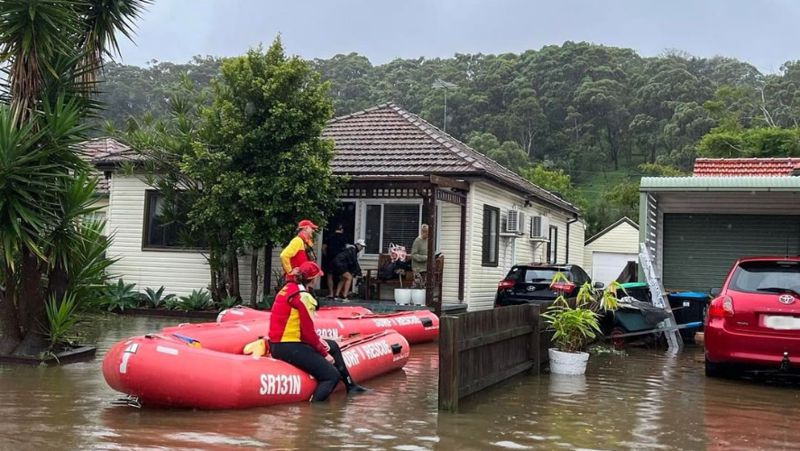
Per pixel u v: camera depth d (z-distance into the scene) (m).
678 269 16.03
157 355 6.22
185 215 16.59
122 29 9.95
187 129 16.03
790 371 8.83
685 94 66.12
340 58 79.06
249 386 6.40
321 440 5.36
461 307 15.56
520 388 7.89
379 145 17.61
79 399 6.69
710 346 8.48
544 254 22.27
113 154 17.67
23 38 8.59
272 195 14.48
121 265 17.58
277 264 16.91
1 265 8.93
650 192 13.59
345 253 14.90
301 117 14.53
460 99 68.75
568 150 66.88
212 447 5.09
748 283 8.39
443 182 14.62
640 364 10.12
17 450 4.89
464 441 5.45
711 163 19.88
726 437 5.82
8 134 8.24
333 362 7.29
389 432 5.67
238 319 10.73
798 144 34.38
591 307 10.07
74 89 9.49
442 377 6.57
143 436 5.38
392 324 11.34
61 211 8.84
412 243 16.47
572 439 5.62
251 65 14.95
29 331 8.95
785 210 15.18
